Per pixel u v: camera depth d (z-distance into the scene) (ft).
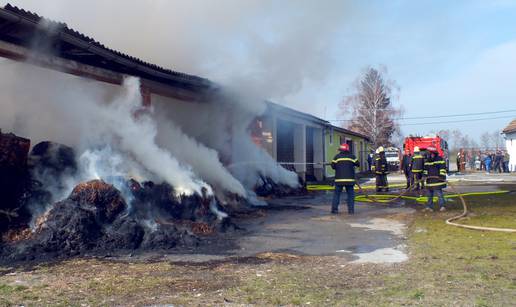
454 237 20.88
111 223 19.69
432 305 11.07
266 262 16.56
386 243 20.03
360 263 16.14
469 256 16.63
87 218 19.02
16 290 12.93
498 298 11.52
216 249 19.06
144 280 13.98
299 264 16.16
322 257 17.35
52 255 17.46
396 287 12.75
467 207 32.60
